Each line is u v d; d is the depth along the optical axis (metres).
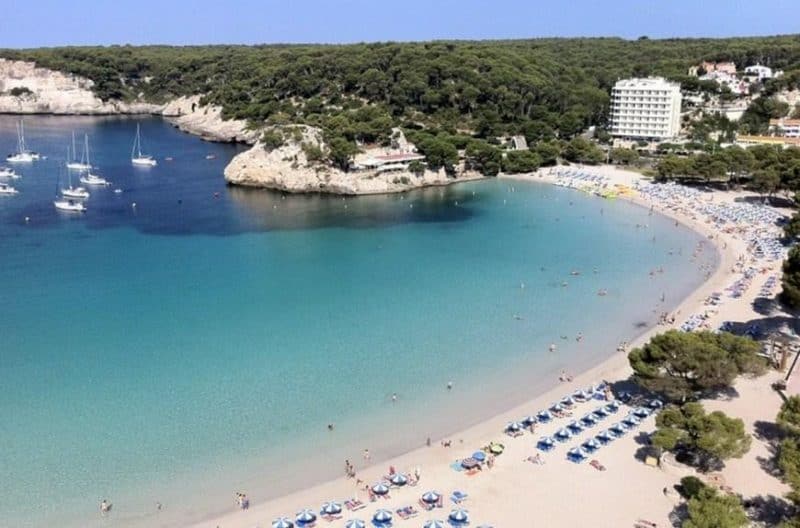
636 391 88.25
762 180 187.12
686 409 72.69
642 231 169.38
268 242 157.88
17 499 66.94
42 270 134.50
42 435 77.75
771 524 61.06
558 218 182.75
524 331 109.19
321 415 83.31
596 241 161.25
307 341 104.06
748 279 131.00
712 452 67.88
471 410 84.81
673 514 63.94
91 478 70.50
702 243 158.25
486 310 118.00
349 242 159.25
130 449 75.62
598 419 80.75
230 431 79.56
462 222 179.00
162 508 66.25
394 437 78.81
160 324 109.31
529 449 75.44
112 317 111.75
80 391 87.62
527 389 90.19
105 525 63.72
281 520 63.34
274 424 81.25
